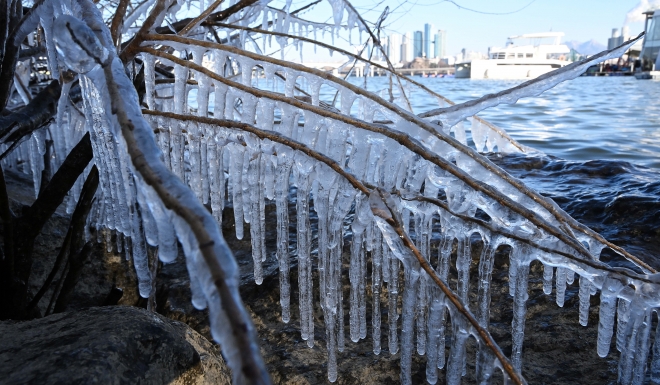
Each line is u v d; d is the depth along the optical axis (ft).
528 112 36.55
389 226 4.69
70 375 3.83
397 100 9.33
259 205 6.81
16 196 11.25
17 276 7.07
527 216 4.42
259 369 1.83
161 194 2.56
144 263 6.23
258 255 6.85
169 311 8.08
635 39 5.41
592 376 6.01
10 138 6.61
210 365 5.29
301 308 6.45
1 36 6.88
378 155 5.98
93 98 5.46
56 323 4.86
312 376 6.28
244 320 1.96
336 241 5.52
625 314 5.08
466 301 5.73
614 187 11.34
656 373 5.30
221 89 5.95
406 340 5.20
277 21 9.25
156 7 5.70
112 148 5.72
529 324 7.09
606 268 4.58
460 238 5.60
